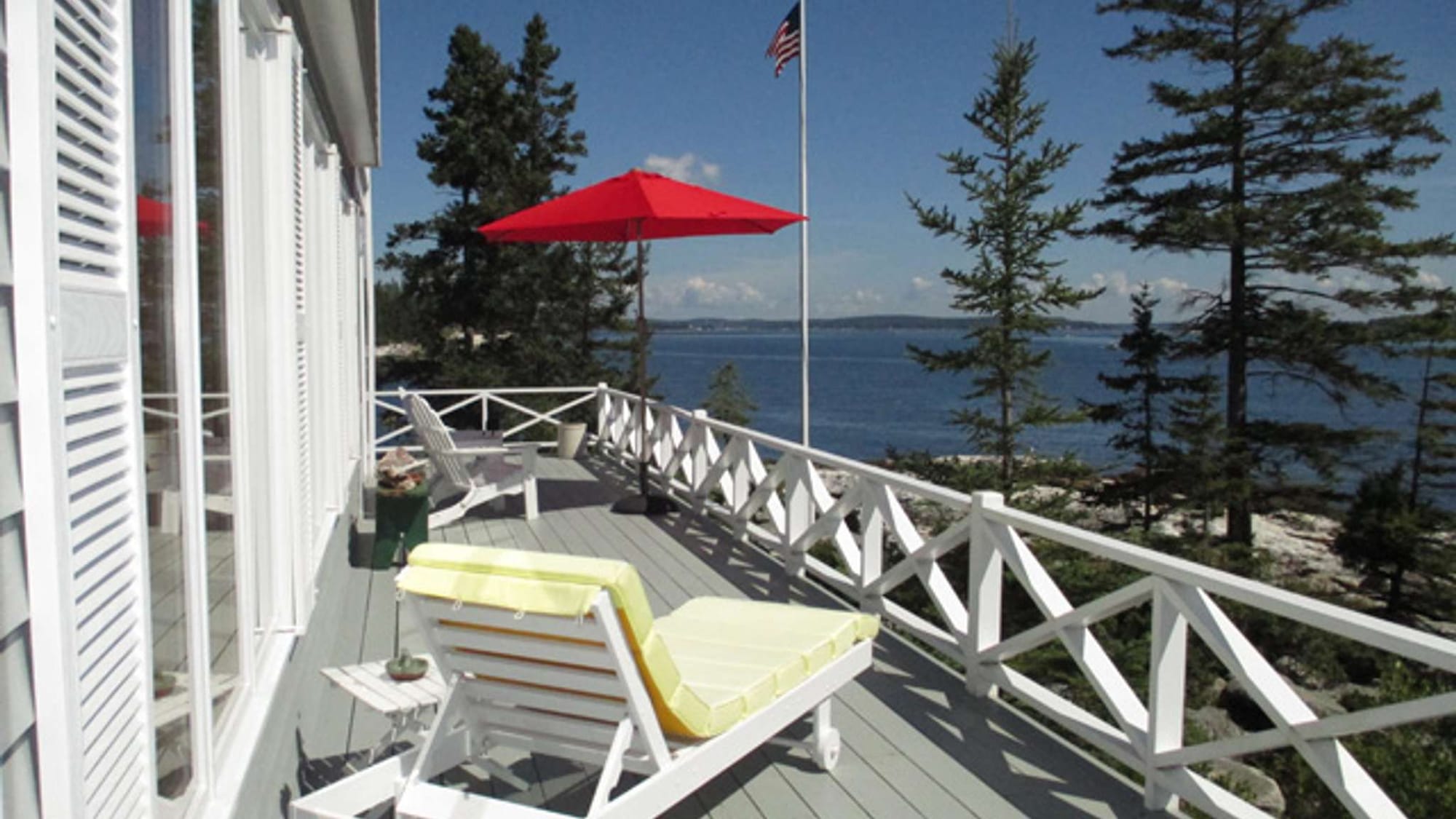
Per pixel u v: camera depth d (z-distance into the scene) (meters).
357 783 2.41
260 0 2.74
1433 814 4.50
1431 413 17.77
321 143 4.79
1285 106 17.73
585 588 2.17
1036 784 3.02
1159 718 2.82
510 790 2.91
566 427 9.83
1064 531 3.18
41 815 1.12
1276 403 18.75
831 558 12.96
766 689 2.74
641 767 2.45
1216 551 17.52
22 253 1.07
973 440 17.41
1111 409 19.27
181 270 1.73
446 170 21.69
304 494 3.41
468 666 2.50
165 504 1.70
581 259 22.19
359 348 7.98
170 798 1.71
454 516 6.45
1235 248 18.17
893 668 4.01
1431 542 17.52
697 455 7.21
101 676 1.26
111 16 1.35
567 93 22.69
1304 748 2.38
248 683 2.35
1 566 1.05
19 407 1.08
